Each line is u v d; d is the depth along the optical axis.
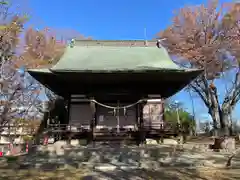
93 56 17.22
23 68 20.11
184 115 34.84
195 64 26.98
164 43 27.55
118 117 15.88
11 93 20.62
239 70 26.88
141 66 14.84
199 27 26.20
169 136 15.86
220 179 8.16
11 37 14.57
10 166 10.53
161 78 14.86
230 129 27.48
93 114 15.09
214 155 12.40
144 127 15.58
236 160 11.43
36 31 23.72
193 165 10.46
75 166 10.39
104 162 10.98
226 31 25.20
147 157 11.38
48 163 10.54
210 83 28.33
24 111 23.50
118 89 15.77
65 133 15.18
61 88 16.77
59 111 24.95
